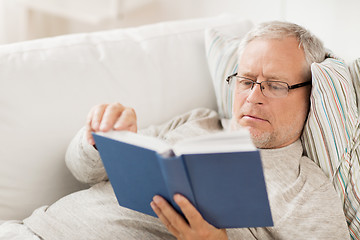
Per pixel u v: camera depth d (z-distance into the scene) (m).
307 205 1.09
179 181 0.78
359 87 1.30
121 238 1.04
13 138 1.15
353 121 1.23
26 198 1.18
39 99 1.19
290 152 1.19
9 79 1.17
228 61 1.41
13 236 1.04
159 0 2.80
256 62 1.18
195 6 2.57
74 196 1.13
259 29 1.22
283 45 1.17
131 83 1.34
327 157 1.21
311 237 1.04
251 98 1.17
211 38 1.46
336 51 1.78
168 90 1.41
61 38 1.34
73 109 1.23
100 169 1.13
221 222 0.87
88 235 1.04
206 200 0.82
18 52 1.23
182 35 1.49
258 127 1.17
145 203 0.93
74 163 1.14
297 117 1.20
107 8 2.76
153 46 1.42
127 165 0.86
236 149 0.74
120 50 1.37
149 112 1.37
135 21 2.98
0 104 1.15
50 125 1.20
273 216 1.05
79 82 1.26
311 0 1.85
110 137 0.85
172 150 0.78
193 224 0.85
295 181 1.14
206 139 0.77
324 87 1.17
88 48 1.33
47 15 3.15
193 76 1.46
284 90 1.16
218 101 1.44
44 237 1.05
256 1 2.15
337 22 1.75
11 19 2.88
